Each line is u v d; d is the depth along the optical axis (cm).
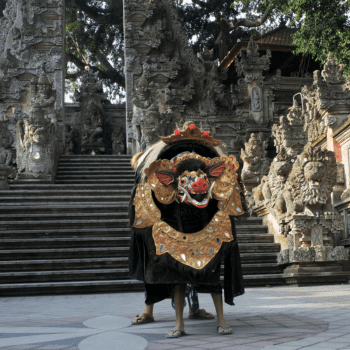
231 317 421
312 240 874
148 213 347
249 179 1516
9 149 1877
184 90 2136
